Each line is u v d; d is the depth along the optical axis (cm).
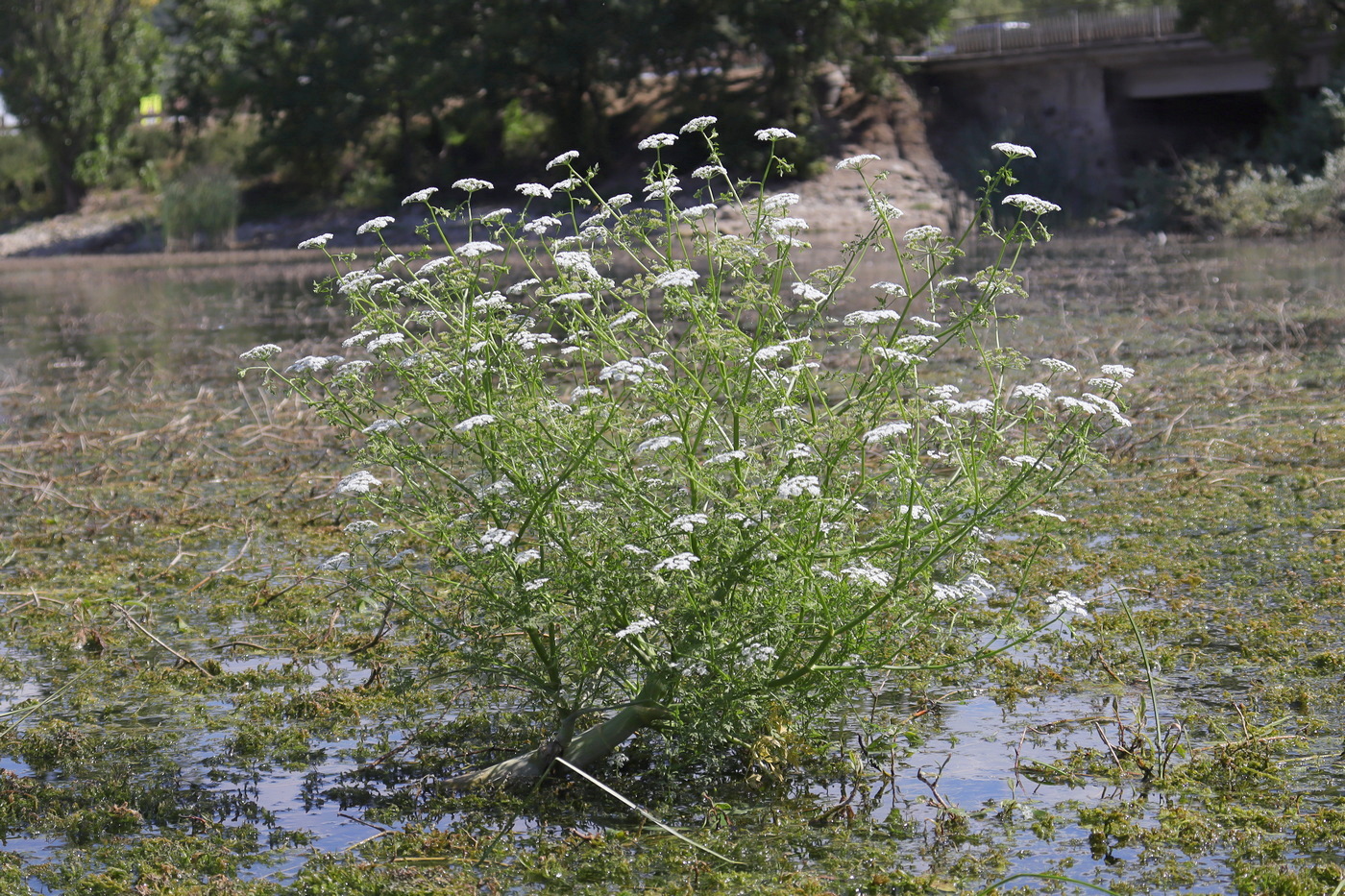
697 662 451
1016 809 439
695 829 434
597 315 492
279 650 638
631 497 465
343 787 478
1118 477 922
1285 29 3688
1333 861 396
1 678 611
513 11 4212
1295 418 1095
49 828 453
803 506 432
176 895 400
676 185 491
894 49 4428
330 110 4641
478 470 487
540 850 420
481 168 4747
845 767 475
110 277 3791
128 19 5469
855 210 3947
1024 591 677
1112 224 3862
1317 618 622
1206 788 451
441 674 502
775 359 461
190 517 911
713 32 3997
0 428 1323
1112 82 4400
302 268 3734
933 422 527
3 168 5791
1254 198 3425
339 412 508
